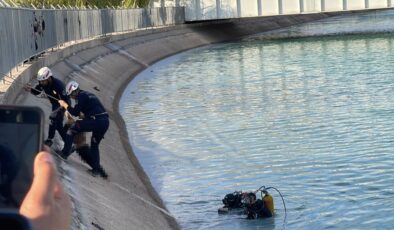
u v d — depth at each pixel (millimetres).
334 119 32938
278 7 82000
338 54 64375
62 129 18703
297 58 63031
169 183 22875
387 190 20781
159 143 29547
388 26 100750
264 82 47938
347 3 79062
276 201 20219
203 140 29734
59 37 43969
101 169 19562
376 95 39188
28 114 2061
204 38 86875
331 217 18750
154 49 69562
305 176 22969
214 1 85938
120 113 38000
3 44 24891
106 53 54562
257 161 25516
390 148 26328
